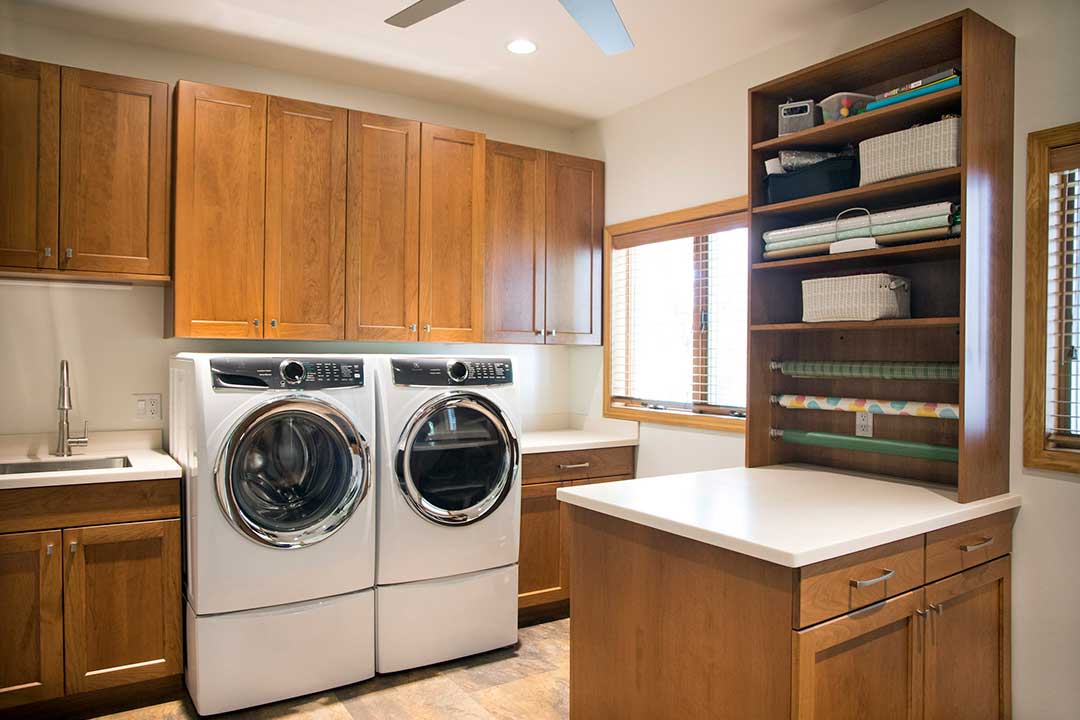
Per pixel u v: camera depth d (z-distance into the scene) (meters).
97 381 2.96
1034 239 2.19
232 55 3.11
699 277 3.42
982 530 2.09
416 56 3.11
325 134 3.06
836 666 1.66
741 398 3.22
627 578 2.01
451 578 2.95
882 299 2.30
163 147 2.77
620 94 3.57
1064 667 2.11
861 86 2.63
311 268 3.02
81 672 2.45
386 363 2.82
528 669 2.92
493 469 3.07
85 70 2.64
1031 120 2.20
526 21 2.76
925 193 2.33
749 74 3.10
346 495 2.70
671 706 1.86
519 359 4.06
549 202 3.76
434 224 3.33
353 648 2.73
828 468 2.69
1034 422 2.19
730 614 1.70
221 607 2.48
